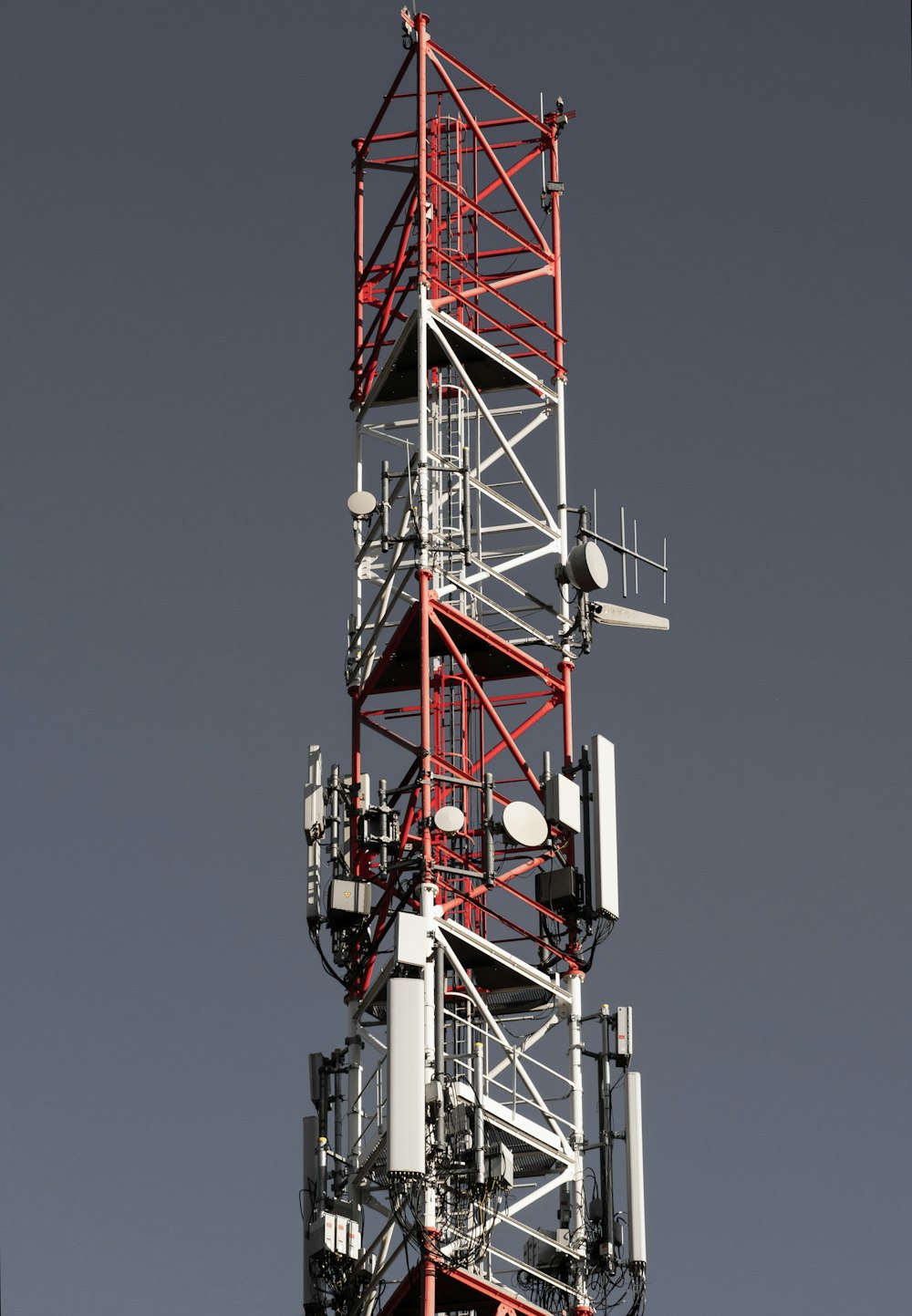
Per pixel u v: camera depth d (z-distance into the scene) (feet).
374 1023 259.60
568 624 269.03
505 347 279.90
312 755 263.90
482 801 258.16
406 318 276.82
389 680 270.46
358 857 262.88
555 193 284.82
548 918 260.21
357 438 277.85
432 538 264.52
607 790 261.03
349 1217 252.42
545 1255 251.19
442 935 253.03
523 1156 257.14
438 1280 242.78
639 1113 253.65
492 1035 259.19
